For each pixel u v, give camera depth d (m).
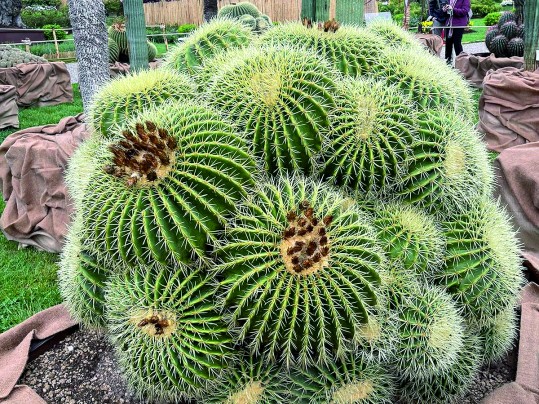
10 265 2.31
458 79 1.48
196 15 13.68
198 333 0.93
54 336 1.52
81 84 3.17
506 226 1.27
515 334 1.46
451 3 5.55
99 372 1.39
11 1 10.77
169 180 0.93
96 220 0.99
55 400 1.31
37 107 5.49
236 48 1.33
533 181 2.03
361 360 1.00
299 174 1.07
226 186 0.96
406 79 1.25
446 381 1.16
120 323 1.03
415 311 1.04
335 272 0.91
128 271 1.03
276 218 0.93
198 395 1.02
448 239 1.17
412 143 1.10
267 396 0.98
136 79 1.25
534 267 1.74
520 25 5.48
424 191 1.13
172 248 0.92
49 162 2.26
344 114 1.07
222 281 0.94
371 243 0.98
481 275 1.14
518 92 3.31
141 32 3.03
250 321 0.91
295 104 1.04
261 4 11.14
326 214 0.95
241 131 1.05
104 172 0.98
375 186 1.11
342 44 1.29
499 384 1.35
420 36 5.64
